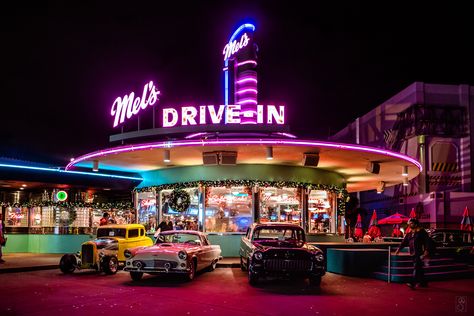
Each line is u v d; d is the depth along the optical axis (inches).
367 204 2260.1
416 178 1803.6
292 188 879.1
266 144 691.4
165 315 356.2
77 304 399.9
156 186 927.7
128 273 630.5
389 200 2018.9
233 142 685.9
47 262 730.8
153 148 722.8
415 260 524.1
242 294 460.4
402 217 1155.9
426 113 1784.0
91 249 615.2
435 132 1772.9
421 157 1766.7
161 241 617.0
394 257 575.2
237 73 911.7
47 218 991.0
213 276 603.2
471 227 1136.8
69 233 976.9
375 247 742.5
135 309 378.6
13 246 967.0
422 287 525.7
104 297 436.5
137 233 713.6
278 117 807.1
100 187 1009.5
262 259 510.3
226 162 749.9
